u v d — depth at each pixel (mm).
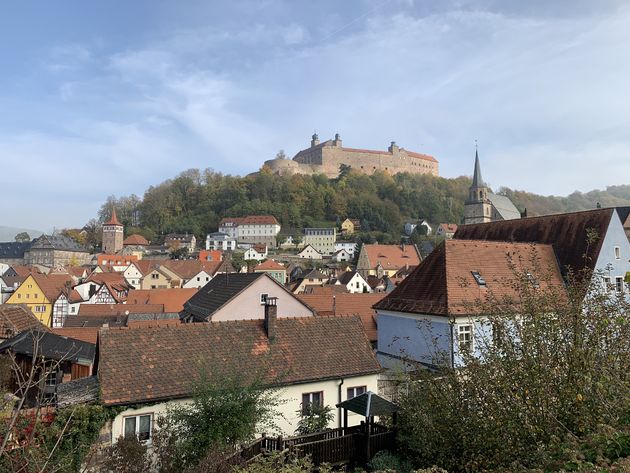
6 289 71625
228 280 35812
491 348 10492
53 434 12445
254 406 13438
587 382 8727
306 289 60344
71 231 172750
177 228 166875
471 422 10094
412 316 25062
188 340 17891
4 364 16906
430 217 173875
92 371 18703
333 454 14164
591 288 11133
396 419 14695
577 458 7812
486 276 25594
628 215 60375
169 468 11742
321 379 18281
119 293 73688
